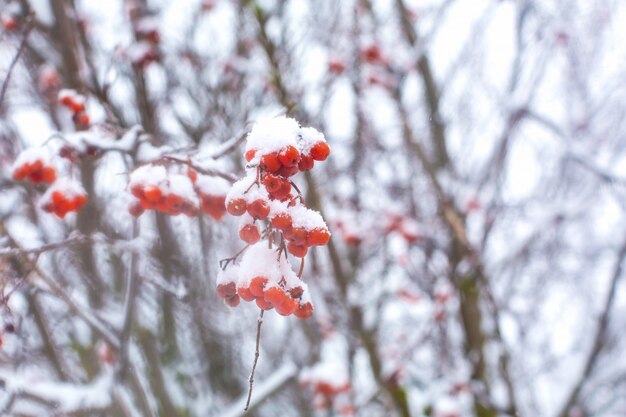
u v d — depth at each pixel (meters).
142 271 3.48
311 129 1.86
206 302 5.58
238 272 1.95
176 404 5.46
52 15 3.97
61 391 3.15
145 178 2.37
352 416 5.49
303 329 6.25
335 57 5.65
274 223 1.74
